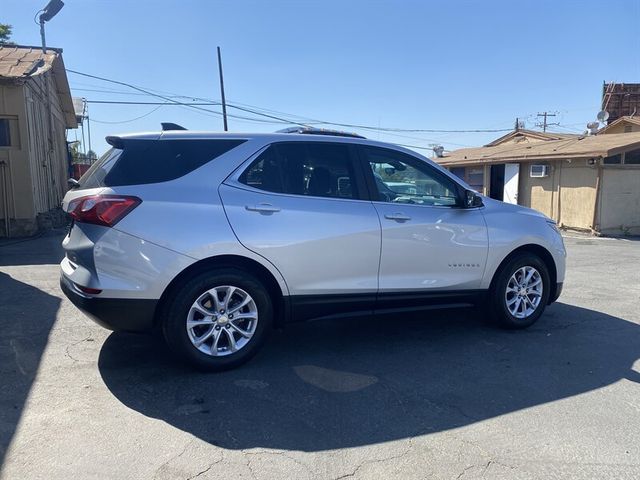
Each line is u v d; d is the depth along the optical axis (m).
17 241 11.84
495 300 5.50
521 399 3.96
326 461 3.09
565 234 16.55
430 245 5.01
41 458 3.03
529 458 3.15
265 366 4.51
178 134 4.35
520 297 5.61
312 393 3.99
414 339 5.31
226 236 4.17
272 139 4.57
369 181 4.87
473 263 5.27
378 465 3.06
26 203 12.73
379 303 4.86
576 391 4.11
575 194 17.02
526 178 19.80
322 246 4.52
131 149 4.20
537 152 18.38
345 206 4.68
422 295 5.04
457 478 2.95
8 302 6.25
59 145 19.66
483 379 4.32
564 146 18.36
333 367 4.52
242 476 2.92
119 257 3.94
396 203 4.96
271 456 3.13
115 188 4.04
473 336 5.43
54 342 4.92
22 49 16.14
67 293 4.25
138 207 3.99
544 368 4.58
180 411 3.64
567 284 8.28
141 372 4.29
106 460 3.04
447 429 3.49
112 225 3.94
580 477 2.97
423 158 5.22
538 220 5.75
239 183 4.36
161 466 2.99
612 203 16.11
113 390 3.94
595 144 17.05
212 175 4.29
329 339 5.27
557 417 3.68
